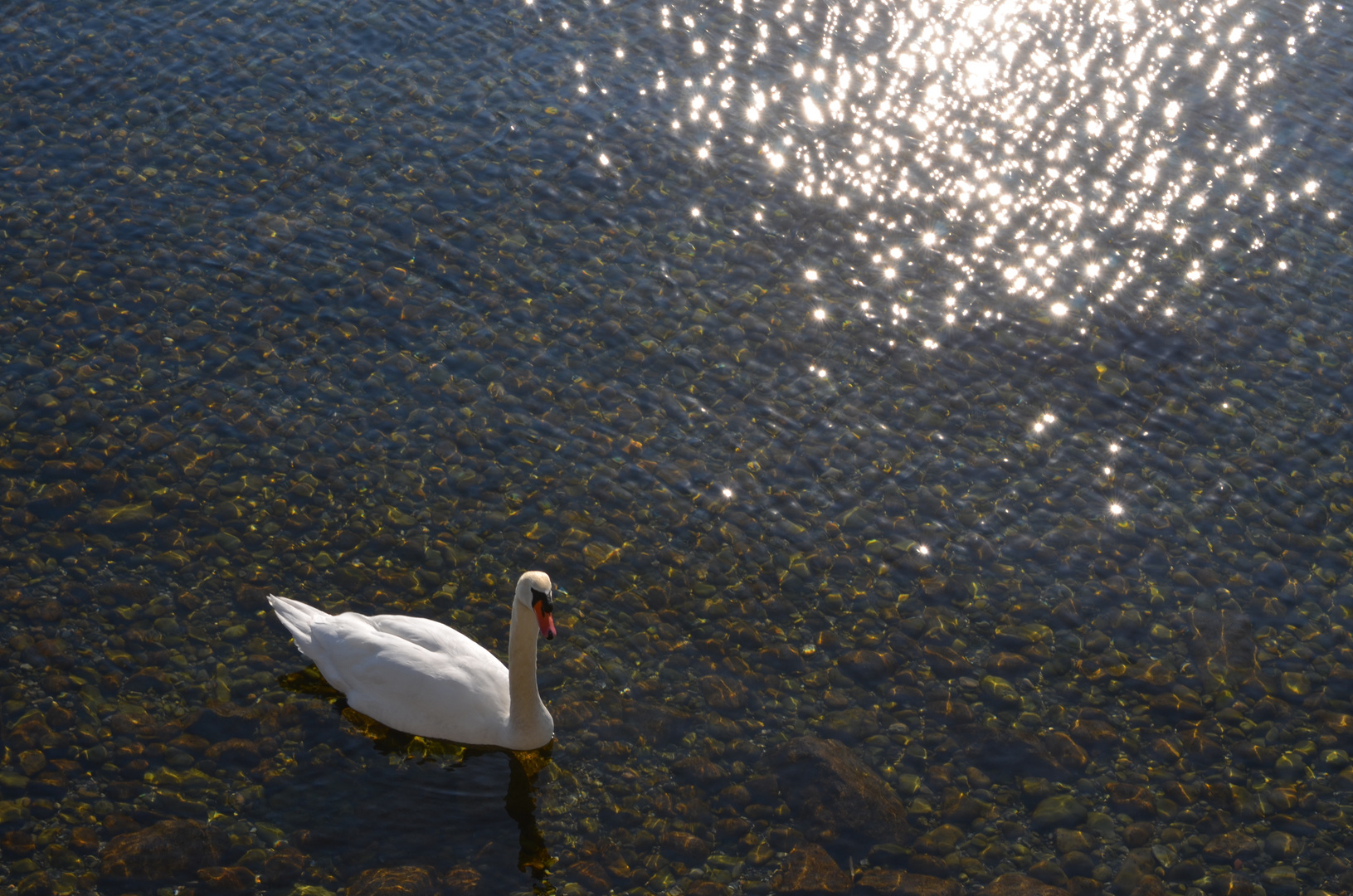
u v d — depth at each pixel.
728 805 10.25
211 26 19.73
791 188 17.73
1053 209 17.58
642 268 16.20
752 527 12.96
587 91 19.17
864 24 21.02
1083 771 10.81
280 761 10.20
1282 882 9.96
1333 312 16.12
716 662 11.54
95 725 10.23
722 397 14.53
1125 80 19.88
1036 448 14.21
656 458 13.62
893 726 11.09
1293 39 20.73
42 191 16.14
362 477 12.91
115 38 19.19
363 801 9.98
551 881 9.52
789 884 9.66
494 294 15.52
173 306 14.70
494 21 20.56
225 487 12.56
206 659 10.93
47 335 14.08
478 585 11.98
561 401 14.18
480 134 18.11
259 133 17.59
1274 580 12.77
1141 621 12.29
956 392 14.88
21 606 11.12
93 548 11.75
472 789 10.16
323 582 11.78
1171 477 13.91
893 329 15.67
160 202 16.20
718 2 21.36
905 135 18.77
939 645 11.91
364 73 19.05
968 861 9.97
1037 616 12.28
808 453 13.91
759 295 16.02
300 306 14.96
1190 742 11.11
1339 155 18.45
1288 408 14.83
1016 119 19.14
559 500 12.97
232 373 13.93
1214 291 16.41
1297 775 10.86
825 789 10.31
